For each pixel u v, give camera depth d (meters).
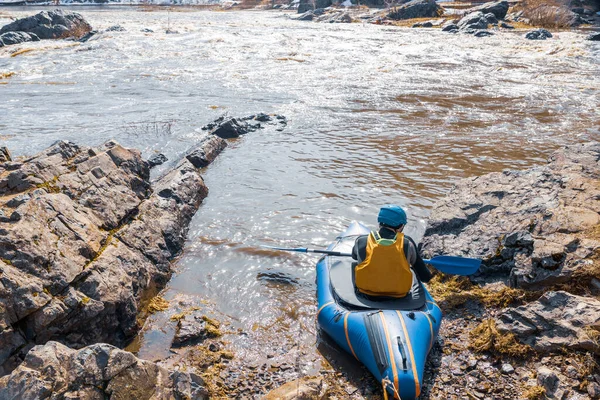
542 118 15.28
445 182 10.21
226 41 31.86
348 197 9.47
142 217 7.39
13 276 4.98
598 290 5.68
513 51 28.44
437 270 6.90
